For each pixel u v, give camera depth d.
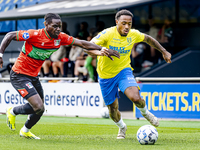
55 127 27.17
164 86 32.25
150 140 17.22
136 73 44.50
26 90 18.02
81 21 49.84
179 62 43.16
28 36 17.39
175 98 32.03
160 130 26.09
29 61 18.09
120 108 38.69
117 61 18.91
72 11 43.88
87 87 35.09
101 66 19.25
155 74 42.91
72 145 16.83
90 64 43.62
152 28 45.06
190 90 31.72
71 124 29.73
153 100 32.56
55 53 46.22
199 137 21.27
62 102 36.25
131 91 18.36
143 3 41.62
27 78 18.33
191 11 44.91
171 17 45.09
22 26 56.03
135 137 21.09
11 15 49.41
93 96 34.91
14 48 54.25
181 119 34.44
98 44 18.84
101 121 32.22
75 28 50.31
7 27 57.41
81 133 23.67
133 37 19.44
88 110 35.09
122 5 41.53
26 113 18.88
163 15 45.06
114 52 18.16
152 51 45.09
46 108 37.00
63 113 36.12
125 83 18.69
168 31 45.16
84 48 18.45
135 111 33.66
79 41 18.28
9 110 19.44
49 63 46.91
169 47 45.34
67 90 36.00
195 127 28.52
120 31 18.64
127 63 19.50
